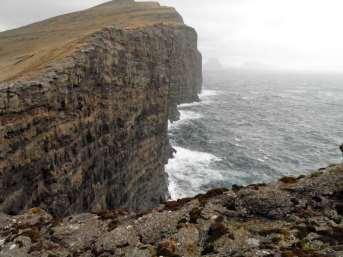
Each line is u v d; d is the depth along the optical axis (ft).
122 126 179.32
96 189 152.87
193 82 581.53
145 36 215.72
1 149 98.02
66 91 130.41
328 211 69.15
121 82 177.88
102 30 174.70
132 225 75.00
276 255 57.06
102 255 67.05
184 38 475.72
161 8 566.36
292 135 399.24
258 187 80.38
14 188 102.89
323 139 382.42
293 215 70.03
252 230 67.26
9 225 84.12
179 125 423.23
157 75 229.86
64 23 512.22
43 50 222.48
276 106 632.38
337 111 583.17
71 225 80.74
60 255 69.41
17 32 534.78
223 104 619.26
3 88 103.55
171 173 266.16
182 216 74.90
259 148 341.21
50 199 119.03
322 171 80.53
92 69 151.02
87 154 145.69
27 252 71.20
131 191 191.52
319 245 58.90
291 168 285.64
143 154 209.15
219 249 62.64
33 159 111.96
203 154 315.37
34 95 113.29
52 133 122.11
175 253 63.67
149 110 217.56
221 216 72.79
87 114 146.51
